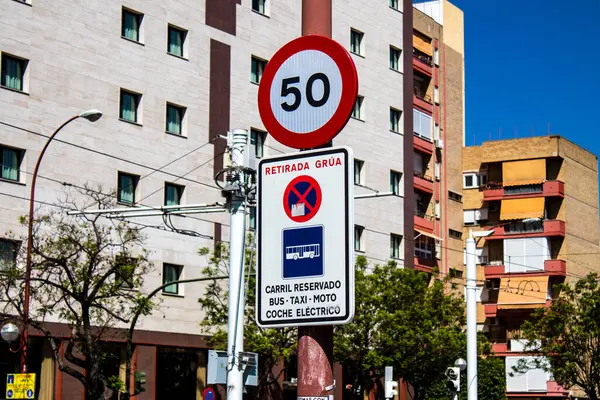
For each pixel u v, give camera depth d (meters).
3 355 38.19
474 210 78.69
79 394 40.16
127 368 33.00
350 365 49.84
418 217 65.06
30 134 39.62
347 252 7.77
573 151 79.50
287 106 8.34
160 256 44.53
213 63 48.47
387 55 61.03
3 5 39.25
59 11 41.31
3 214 38.16
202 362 46.53
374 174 58.81
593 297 54.34
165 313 44.50
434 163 69.00
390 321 48.25
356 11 58.81
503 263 77.38
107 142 42.84
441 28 72.25
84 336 33.03
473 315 33.41
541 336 55.22
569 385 55.00
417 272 51.00
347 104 8.08
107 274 33.06
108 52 43.34
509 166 77.81
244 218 17.62
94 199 39.41
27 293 31.75
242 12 50.41
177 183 45.94
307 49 8.31
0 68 38.94
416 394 53.50
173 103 46.28
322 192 7.95
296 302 7.91
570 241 78.00
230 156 18.56
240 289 17.36
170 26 46.75
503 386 69.31
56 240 37.78
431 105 69.50
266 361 43.59
